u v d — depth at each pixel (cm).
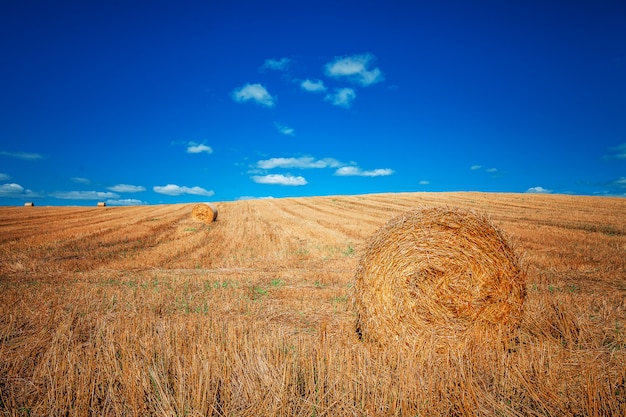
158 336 490
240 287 936
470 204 3206
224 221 2673
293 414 356
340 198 4388
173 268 1236
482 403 374
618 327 579
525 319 582
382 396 369
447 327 550
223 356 416
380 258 591
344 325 646
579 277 995
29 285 975
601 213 2566
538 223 2106
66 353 452
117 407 361
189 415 350
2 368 456
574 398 375
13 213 3378
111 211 3600
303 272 1129
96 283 994
